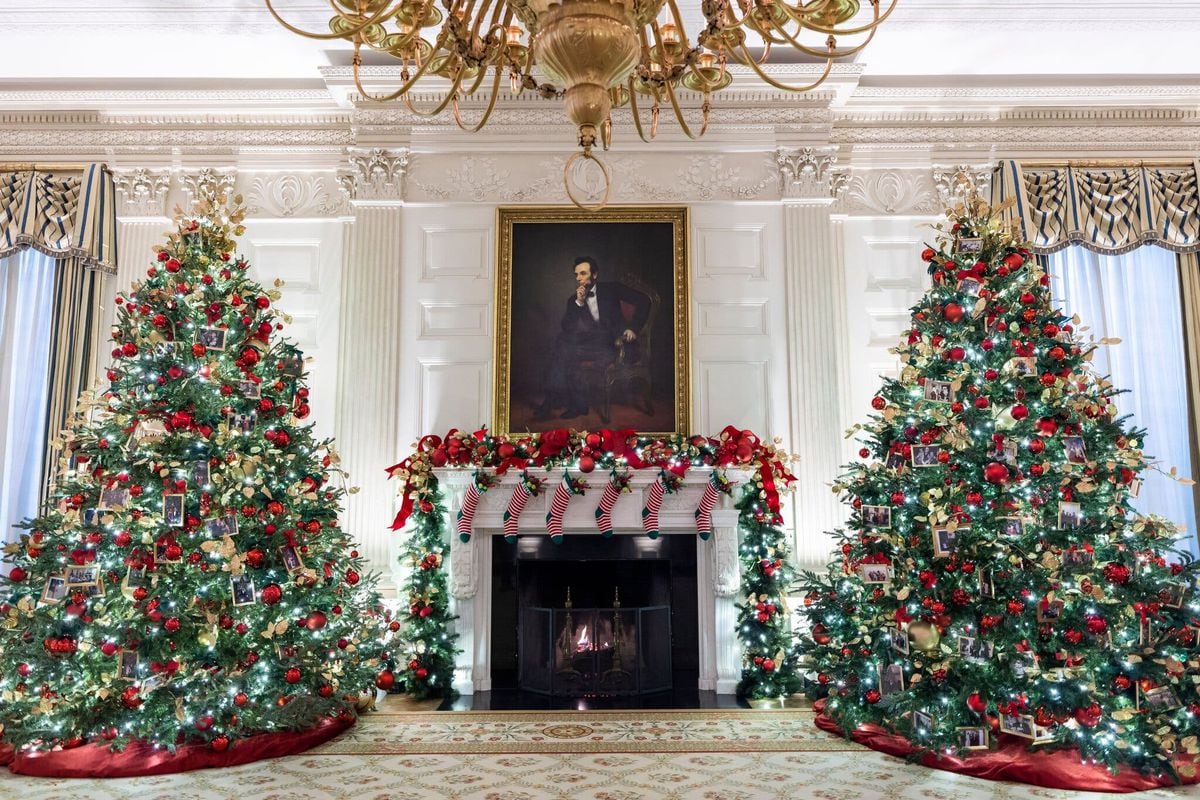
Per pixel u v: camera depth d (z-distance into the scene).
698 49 3.00
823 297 6.61
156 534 4.42
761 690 5.64
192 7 5.84
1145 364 6.63
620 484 5.87
